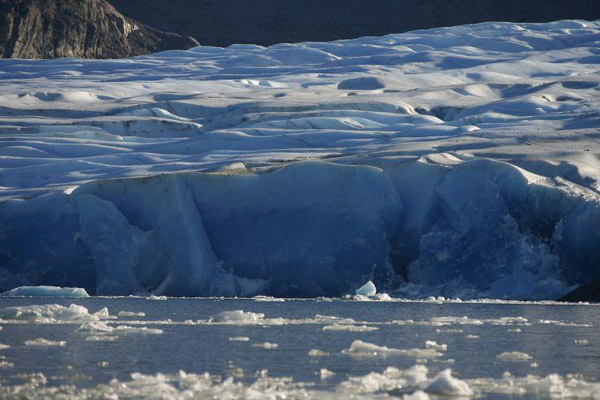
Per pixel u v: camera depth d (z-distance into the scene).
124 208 135.25
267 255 129.25
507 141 158.75
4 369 55.12
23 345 65.12
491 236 125.56
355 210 130.38
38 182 168.50
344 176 132.75
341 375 53.88
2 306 102.75
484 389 48.72
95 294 131.75
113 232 133.25
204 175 135.00
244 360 59.19
